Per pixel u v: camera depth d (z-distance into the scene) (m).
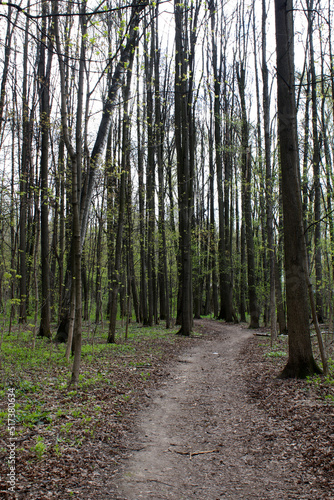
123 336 16.91
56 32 6.73
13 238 18.59
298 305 8.27
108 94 9.88
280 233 15.79
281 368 9.31
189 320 18.11
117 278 14.83
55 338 14.17
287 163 8.55
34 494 3.70
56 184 14.77
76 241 7.35
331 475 4.14
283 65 8.59
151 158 22.94
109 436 5.45
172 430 5.97
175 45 18.41
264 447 5.12
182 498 3.98
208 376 9.65
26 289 21.23
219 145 26.12
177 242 24.16
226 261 26.95
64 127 7.14
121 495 3.99
